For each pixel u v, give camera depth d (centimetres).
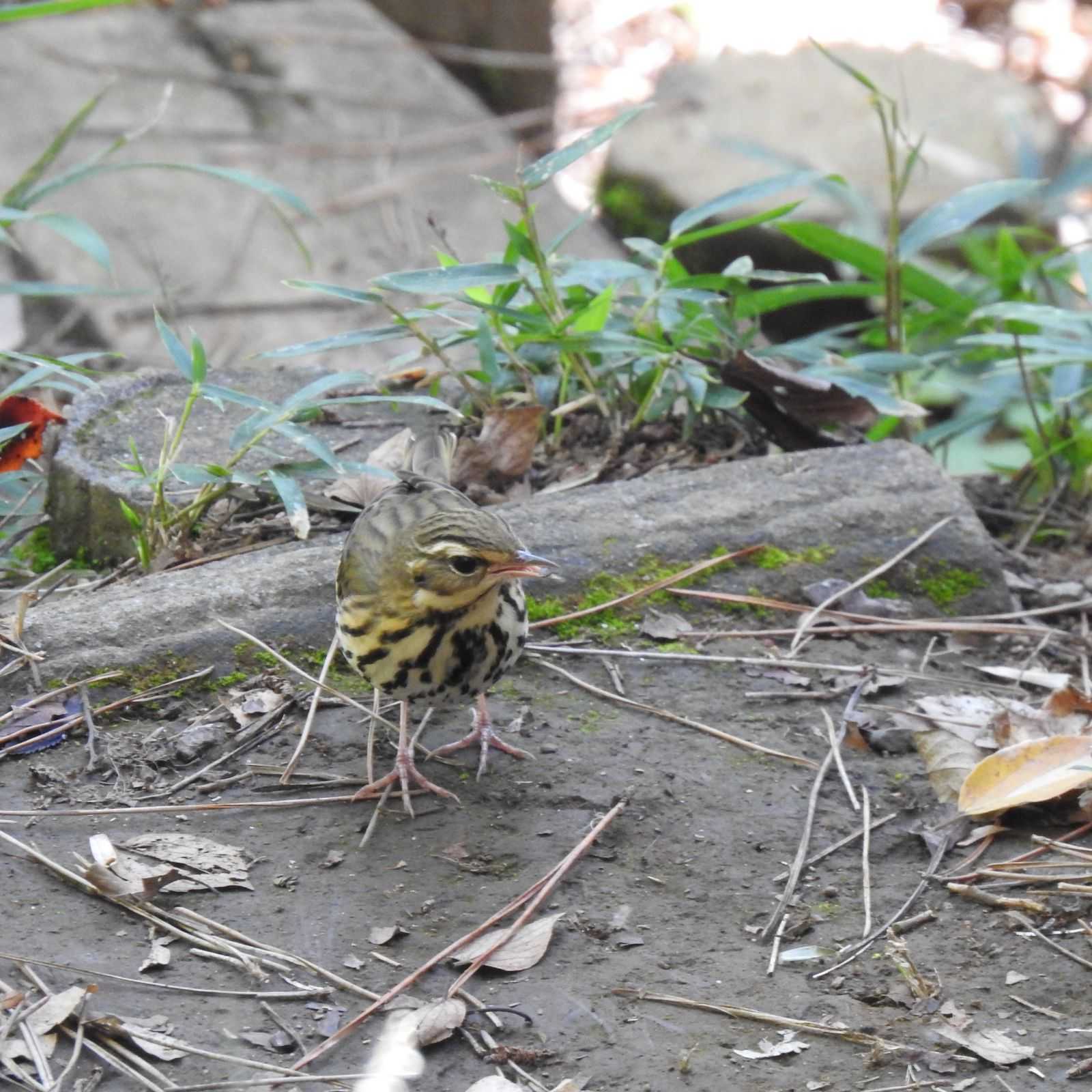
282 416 858
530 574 658
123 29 2108
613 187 1944
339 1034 568
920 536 902
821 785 733
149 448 982
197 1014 575
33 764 722
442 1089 551
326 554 844
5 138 1867
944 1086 559
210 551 891
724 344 1031
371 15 2262
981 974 617
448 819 699
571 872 670
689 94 2048
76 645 780
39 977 582
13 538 972
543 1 2300
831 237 1113
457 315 1070
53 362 917
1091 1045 578
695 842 693
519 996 597
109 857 650
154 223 1791
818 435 1017
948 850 696
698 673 816
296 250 1802
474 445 948
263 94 2062
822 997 603
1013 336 1031
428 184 1966
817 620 860
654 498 911
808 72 2086
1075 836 699
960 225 1083
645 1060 567
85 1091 534
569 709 782
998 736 746
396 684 693
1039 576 966
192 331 866
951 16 2591
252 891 648
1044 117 2009
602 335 944
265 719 759
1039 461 1077
